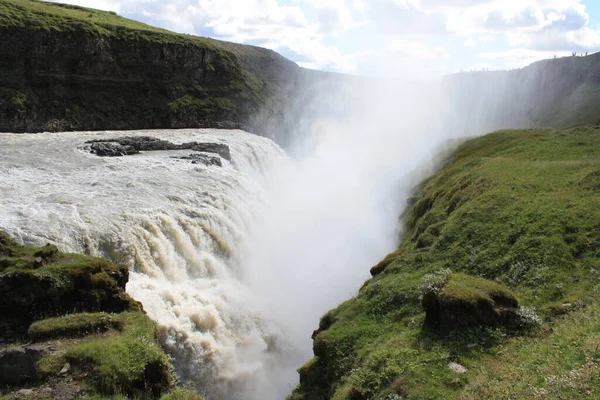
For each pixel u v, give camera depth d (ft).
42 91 222.69
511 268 65.41
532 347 46.57
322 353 65.77
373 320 67.97
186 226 108.68
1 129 198.39
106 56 251.60
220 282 104.88
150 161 158.92
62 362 49.47
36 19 229.45
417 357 51.49
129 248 90.94
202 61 304.71
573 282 58.23
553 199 79.36
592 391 33.63
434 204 110.93
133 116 256.11
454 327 53.11
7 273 62.64
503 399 37.73
